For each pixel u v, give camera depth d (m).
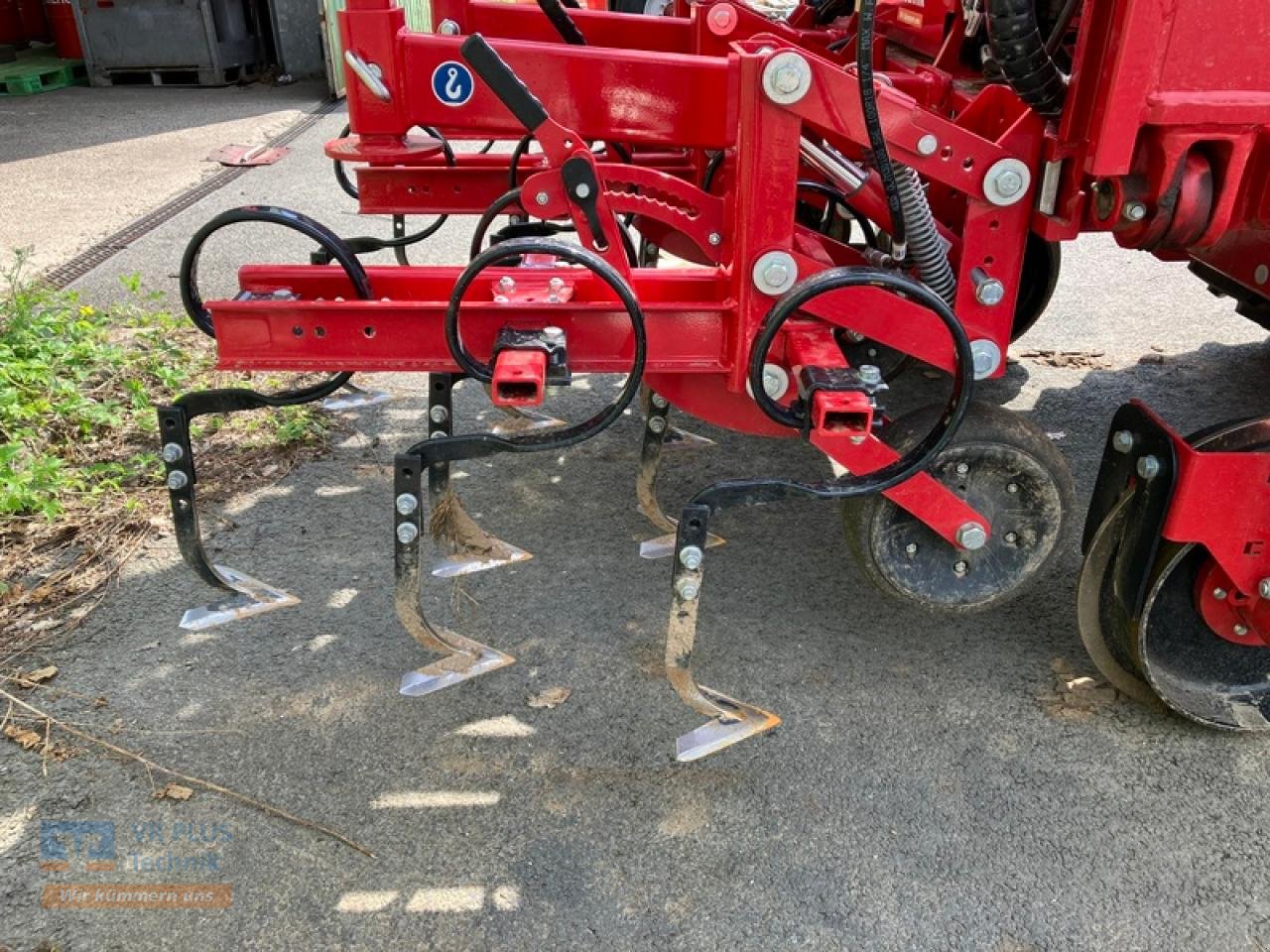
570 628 2.82
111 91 10.38
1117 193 2.06
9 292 4.94
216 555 3.10
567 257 2.02
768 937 1.96
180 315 4.80
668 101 2.35
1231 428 2.19
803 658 2.71
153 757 2.36
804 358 2.19
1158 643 2.43
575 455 3.74
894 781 2.31
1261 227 2.14
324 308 2.24
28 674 2.60
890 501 2.45
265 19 11.23
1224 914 2.01
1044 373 4.44
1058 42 2.10
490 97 2.42
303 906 2.02
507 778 2.32
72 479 3.37
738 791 2.29
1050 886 2.06
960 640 2.79
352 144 2.60
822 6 4.20
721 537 3.25
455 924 1.98
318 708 2.52
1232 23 1.87
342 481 3.54
